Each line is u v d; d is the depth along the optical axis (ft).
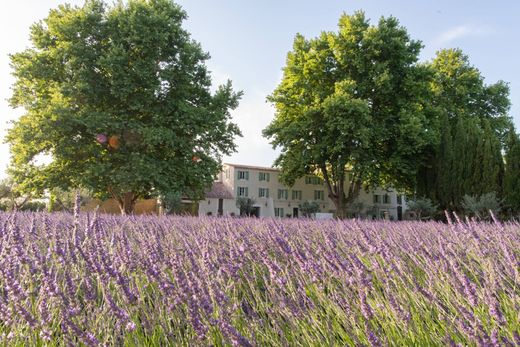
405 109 101.35
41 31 78.64
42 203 78.89
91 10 76.64
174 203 84.89
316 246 14.21
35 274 8.66
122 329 7.23
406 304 8.23
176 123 76.95
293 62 112.47
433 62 133.08
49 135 68.39
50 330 6.86
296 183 180.24
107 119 69.62
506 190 79.61
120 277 7.92
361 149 98.94
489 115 131.75
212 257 10.97
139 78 74.23
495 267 9.89
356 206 160.25
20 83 78.07
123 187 69.46
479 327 6.66
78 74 70.90
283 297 8.35
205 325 7.11
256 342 7.07
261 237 15.24
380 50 102.27
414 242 14.71
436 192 96.84
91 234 11.67
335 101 94.27
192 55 79.97
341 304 8.29
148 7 78.89
